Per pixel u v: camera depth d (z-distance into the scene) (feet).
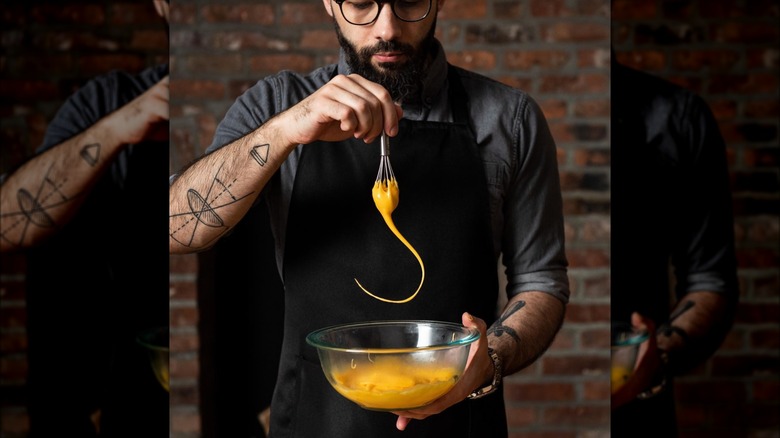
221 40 4.48
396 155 3.96
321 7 4.49
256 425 4.38
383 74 3.84
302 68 4.50
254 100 4.10
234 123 4.06
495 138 4.02
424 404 3.14
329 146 3.97
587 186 4.64
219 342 4.33
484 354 3.29
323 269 3.98
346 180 3.96
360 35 3.80
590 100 4.59
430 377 3.06
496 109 4.04
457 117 4.02
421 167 3.95
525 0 4.54
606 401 4.76
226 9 4.46
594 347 4.73
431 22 3.82
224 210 3.62
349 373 3.10
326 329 3.41
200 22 4.48
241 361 4.36
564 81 4.58
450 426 3.97
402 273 3.95
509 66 4.58
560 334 4.73
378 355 3.07
